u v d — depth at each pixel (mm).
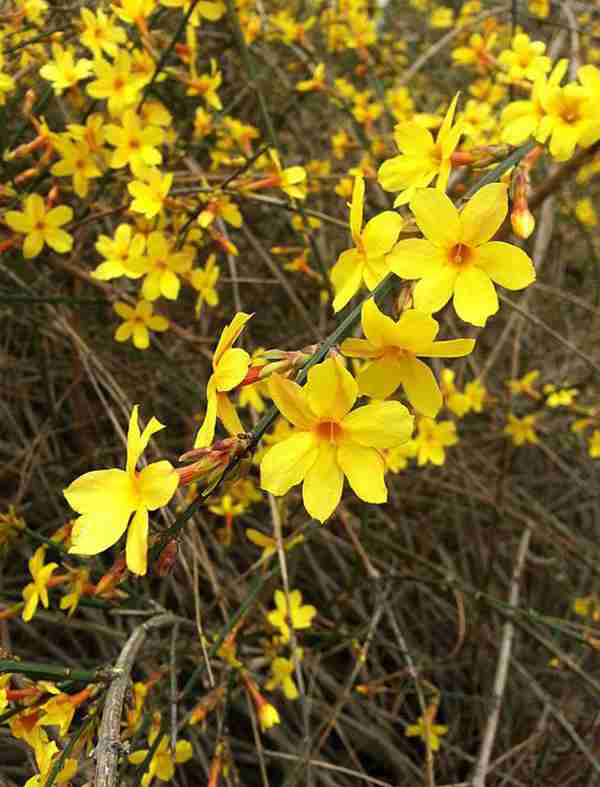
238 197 218
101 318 286
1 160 196
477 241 109
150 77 209
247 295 321
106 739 125
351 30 291
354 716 280
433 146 128
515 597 268
